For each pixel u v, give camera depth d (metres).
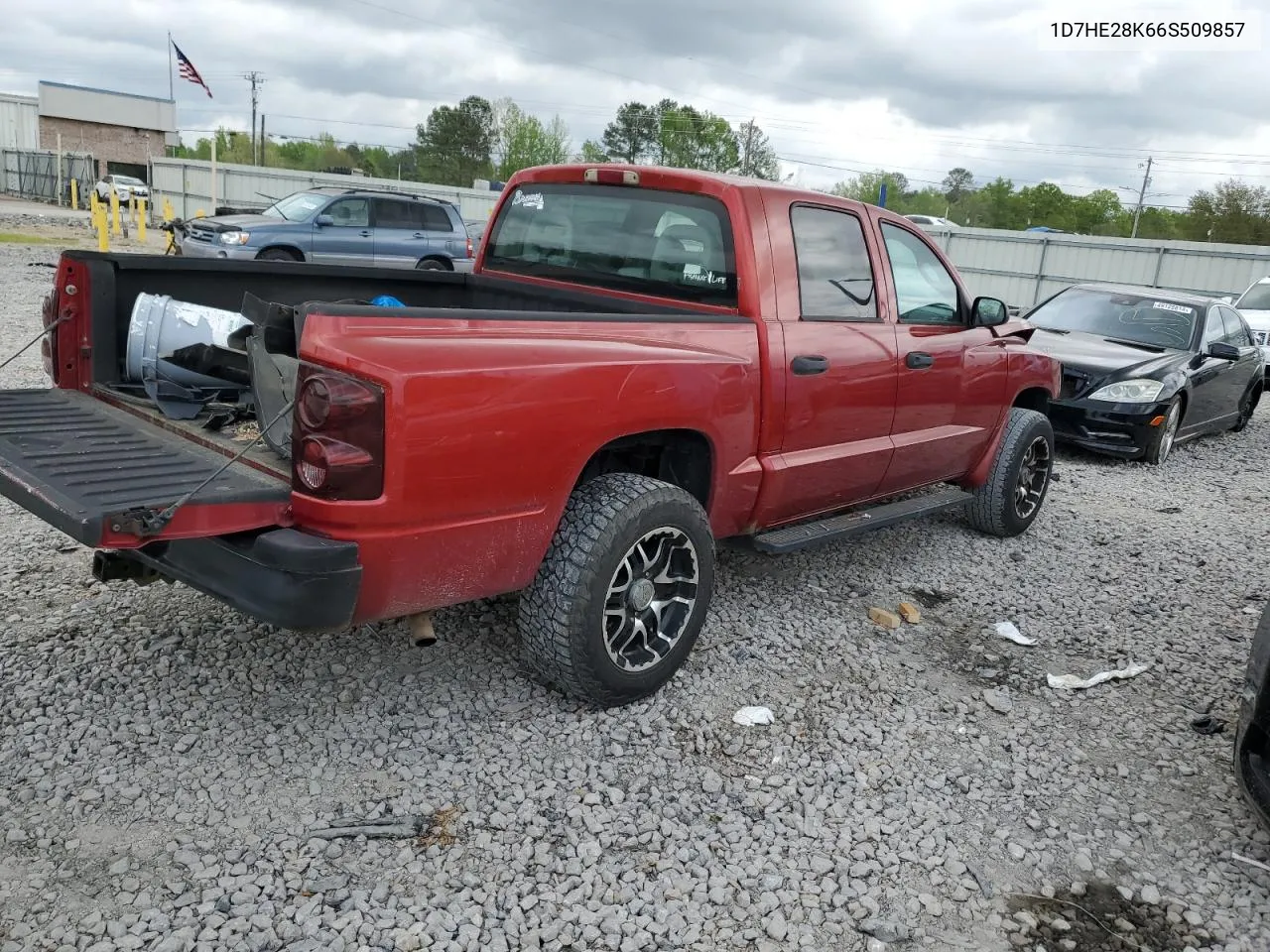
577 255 4.59
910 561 5.68
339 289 4.54
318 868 2.74
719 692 3.90
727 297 4.02
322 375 2.68
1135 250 27.81
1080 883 2.97
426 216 18.30
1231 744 3.87
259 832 2.85
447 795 3.10
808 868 2.94
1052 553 6.08
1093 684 4.29
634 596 3.53
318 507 2.73
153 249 21.78
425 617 3.24
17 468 2.76
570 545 3.31
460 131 88.31
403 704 3.58
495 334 3.07
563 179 4.65
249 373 3.38
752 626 4.54
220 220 16.58
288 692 3.59
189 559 2.90
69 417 3.37
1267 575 6.02
